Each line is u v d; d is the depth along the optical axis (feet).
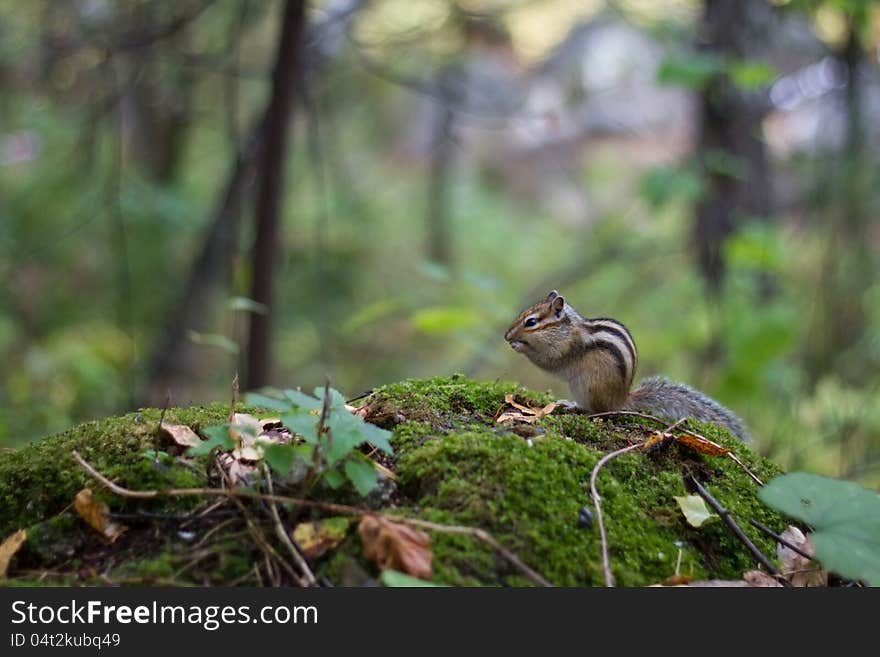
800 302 34.55
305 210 45.39
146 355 33.88
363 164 55.83
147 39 27.35
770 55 31.65
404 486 10.49
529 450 10.69
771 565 10.42
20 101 38.96
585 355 15.67
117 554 9.70
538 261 53.78
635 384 17.72
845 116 31.81
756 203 32.42
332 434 9.39
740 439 15.07
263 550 9.54
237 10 32.83
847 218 33.12
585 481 10.64
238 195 28.86
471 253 54.75
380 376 41.06
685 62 24.07
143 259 39.14
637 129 54.29
